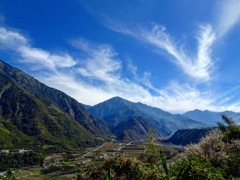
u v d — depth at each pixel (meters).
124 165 8.25
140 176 8.03
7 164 129.50
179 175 6.81
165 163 7.08
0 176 5.98
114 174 7.96
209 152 13.80
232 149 14.38
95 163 8.46
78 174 8.24
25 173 106.88
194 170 7.02
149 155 8.90
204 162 7.64
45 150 180.88
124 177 8.05
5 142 177.38
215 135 15.45
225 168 13.04
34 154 153.25
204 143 14.38
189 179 6.80
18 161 137.38
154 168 8.20
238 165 13.36
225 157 13.34
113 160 8.36
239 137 16.88
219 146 14.41
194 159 7.75
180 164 7.65
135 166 8.17
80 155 164.88
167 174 6.93
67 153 177.88
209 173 7.13
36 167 130.50
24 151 158.75
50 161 142.00
